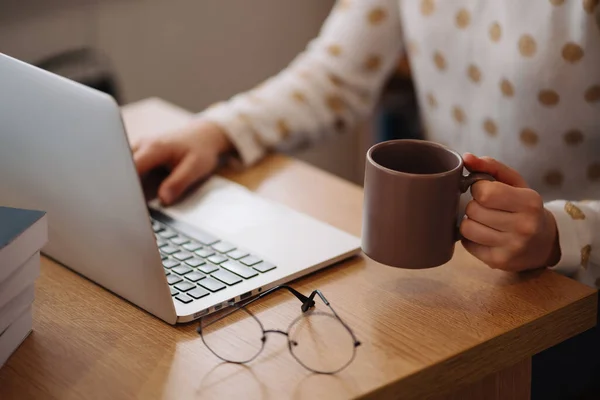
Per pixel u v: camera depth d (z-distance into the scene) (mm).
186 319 721
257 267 805
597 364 1034
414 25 1187
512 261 782
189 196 982
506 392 760
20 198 808
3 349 669
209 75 1975
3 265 640
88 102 649
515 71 1057
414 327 721
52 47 1618
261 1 2004
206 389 636
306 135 1215
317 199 1001
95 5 1662
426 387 668
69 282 809
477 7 1100
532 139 1088
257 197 977
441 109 1220
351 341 696
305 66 1265
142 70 1816
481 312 747
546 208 844
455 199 735
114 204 694
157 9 1786
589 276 899
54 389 645
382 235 741
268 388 635
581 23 979
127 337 711
